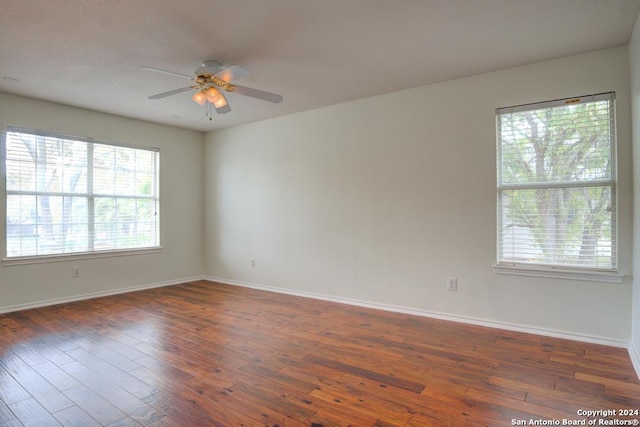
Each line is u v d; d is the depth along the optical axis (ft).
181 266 18.99
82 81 12.09
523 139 11.21
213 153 19.49
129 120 16.85
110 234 16.34
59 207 14.78
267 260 17.33
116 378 8.27
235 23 8.46
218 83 9.91
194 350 9.89
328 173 15.24
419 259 13.01
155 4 7.67
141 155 17.42
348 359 9.28
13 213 13.60
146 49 9.76
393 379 8.19
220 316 13.03
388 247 13.69
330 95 13.79
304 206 15.99
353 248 14.57
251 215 17.90
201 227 19.81
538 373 8.43
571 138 10.52
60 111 14.65
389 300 13.70
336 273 15.06
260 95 10.21
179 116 16.60
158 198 18.02
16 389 7.78
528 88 11.02
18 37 9.05
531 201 11.13
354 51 9.98
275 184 16.97
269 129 17.13
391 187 13.58
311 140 15.72
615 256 9.99
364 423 6.53
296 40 9.32
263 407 7.06
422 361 9.14
